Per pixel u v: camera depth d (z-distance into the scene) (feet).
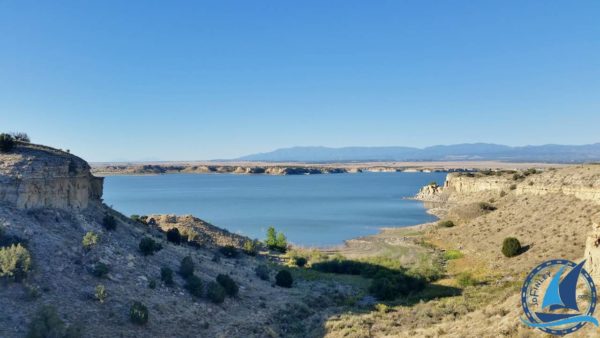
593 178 240.32
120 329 98.43
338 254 255.91
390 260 223.51
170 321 110.11
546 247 188.44
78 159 163.94
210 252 210.38
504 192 378.32
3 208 123.13
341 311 139.23
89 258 123.44
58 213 138.31
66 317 95.04
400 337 102.94
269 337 114.42
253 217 504.02
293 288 168.45
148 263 140.56
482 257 209.97
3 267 97.91
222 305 131.13
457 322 105.81
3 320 86.48
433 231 320.50
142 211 566.77
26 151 144.97
